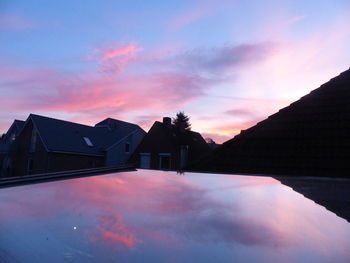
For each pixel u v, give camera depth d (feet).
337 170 13.92
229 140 18.28
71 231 3.99
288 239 3.80
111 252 3.28
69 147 74.84
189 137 94.02
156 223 4.45
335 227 4.37
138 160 82.53
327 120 16.44
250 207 5.74
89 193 7.22
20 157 75.82
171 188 8.32
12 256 3.19
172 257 3.15
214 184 9.39
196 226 4.33
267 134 17.42
